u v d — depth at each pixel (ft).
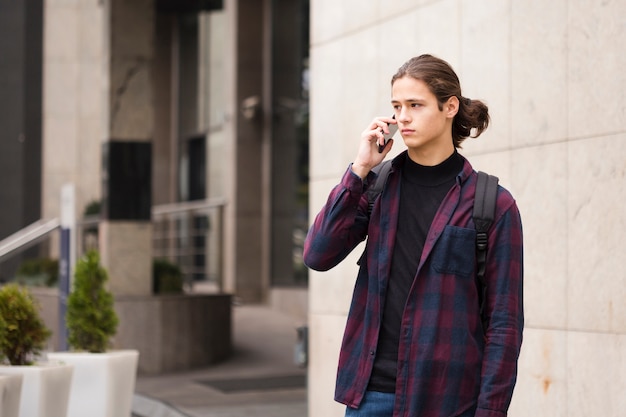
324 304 33.47
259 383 49.03
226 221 78.28
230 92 77.41
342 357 13.92
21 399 25.66
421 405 13.26
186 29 90.53
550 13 23.44
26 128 91.25
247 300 76.18
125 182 53.72
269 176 75.72
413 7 29.09
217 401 43.52
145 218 54.13
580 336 22.26
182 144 91.15
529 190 24.00
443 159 13.67
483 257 13.41
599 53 21.94
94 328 31.73
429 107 13.35
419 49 28.76
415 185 13.76
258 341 62.69
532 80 23.98
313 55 34.60
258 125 76.69
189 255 63.00
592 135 22.08
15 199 90.99
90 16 93.25
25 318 26.43
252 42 77.05
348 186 13.70
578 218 22.41
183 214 88.94
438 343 13.29
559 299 22.93
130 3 53.93
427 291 13.35
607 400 21.48
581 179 22.35
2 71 91.40
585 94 22.31
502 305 13.29
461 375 13.29
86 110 93.09
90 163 92.79
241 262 76.38
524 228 24.13
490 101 25.57
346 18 32.65
